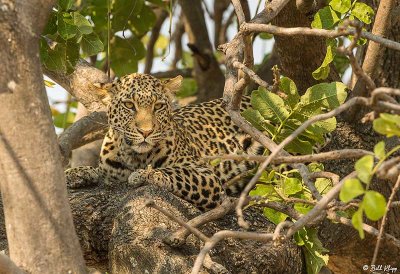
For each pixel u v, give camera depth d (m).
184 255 9.98
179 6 18.78
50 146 8.05
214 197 11.48
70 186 11.91
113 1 14.38
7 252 10.48
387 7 11.16
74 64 11.61
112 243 10.26
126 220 10.37
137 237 10.10
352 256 13.32
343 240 12.74
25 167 7.95
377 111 7.55
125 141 11.80
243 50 10.39
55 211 8.05
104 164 12.01
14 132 7.92
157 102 11.80
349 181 7.16
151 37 17.11
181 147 12.02
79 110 15.05
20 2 7.88
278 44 13.01
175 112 12.86
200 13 17.08
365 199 7.08
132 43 15.11
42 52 11.42
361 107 12.75
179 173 11.37
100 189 11.75
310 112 10.20
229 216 11.20
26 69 7.91
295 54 12.98
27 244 8.02
